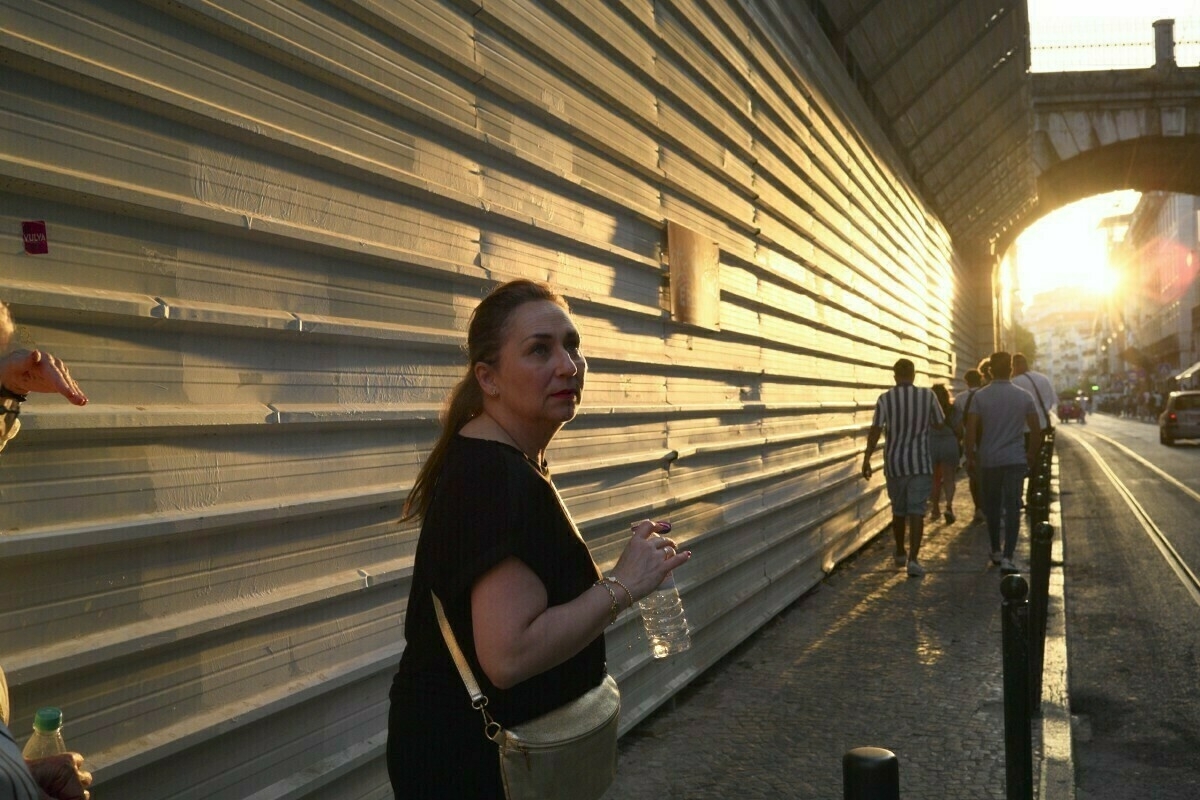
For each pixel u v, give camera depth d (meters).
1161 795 4.34
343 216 3.07
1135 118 29.20
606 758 1.88
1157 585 8.73
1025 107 18.69
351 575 3.10
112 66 2.32
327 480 3.02
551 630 1.72
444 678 1.81
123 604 2.34
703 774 4.30
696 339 6.19
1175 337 77.38
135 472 2.38
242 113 2.69
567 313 1.95
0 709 1.54
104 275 2.32
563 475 4.33
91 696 2.26
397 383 3.33
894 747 4.60
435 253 3.52
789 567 7.81
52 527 2.17
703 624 5.84
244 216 2.66
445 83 3.58
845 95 10.51
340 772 2.98
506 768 1.76
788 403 8.16
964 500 15.61
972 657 6.14
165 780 2.44
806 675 5.87
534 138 4.23
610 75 4.92
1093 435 43.22
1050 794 4.04
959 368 26.25
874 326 12.55
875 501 11.97
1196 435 30.95
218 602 2.61
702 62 6.19
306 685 2.87
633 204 5.20
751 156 7.17
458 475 1.80
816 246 9.29
